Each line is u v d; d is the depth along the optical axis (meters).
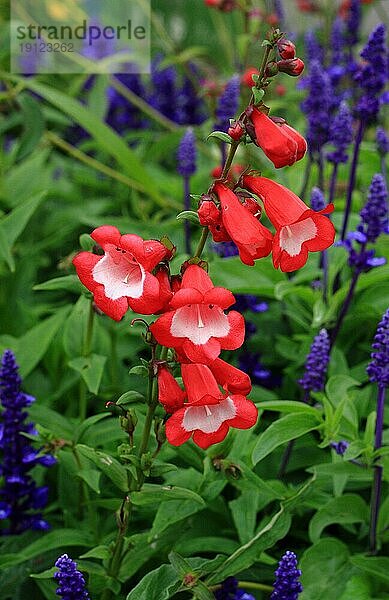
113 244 0.67
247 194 0.69
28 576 0.83
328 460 0.89
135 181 1.24
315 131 1.00
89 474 0.81
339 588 0.80
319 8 1.53
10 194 1.17
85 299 0.85
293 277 1.02
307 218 0.68
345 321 0.96
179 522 0.80
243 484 0.78
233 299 0.66
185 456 0.81
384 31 0.94
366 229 0.92
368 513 0.84
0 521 0.89
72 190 1.32
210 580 0.75
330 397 0.84
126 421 0.73
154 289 0.66
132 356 0.99
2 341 0.94
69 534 0.83
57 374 0.97
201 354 0.66
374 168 1.10
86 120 1.08
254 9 1.27
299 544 0.88
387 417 0.89
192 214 0.69
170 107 1.49
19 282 1.09
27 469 0.84
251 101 0.69
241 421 0.68
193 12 1.98
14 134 1.45
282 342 0.96
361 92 1.28
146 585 0.74
